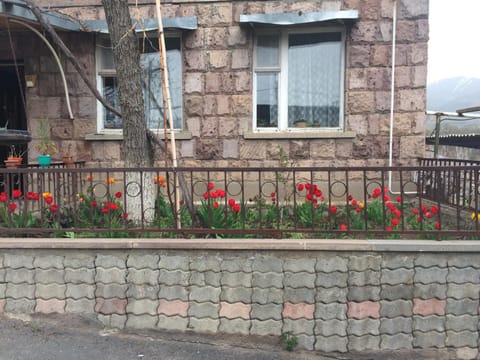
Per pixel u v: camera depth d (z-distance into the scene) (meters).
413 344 3.68
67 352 3.47
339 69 7.44
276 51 7.47
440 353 3.69
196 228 4.01
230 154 7.40
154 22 7.14
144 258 3.79
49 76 7.65
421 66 6.98
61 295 3.86
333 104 7.51
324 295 3.70
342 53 7.34
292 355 3.66
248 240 3.78
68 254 3.85
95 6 7.41
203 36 7.30
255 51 7.42
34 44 7.62
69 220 4.59
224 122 7.38
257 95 7.56
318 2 7.08
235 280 3.74
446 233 3.79
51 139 7.71
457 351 3.68
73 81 7.63
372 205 5.00
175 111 7.63
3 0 5.94
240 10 7.21
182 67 7.44
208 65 7.33
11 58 7.70
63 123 7.70
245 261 3.73
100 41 7.65
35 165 5.98
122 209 4.79
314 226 4.31
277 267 3.72
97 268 3.83
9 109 8.63
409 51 6.98
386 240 3.76
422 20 6.93
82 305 3.85
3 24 6.91
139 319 3.80
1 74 8.58
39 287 3.88
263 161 7.38
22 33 7.58
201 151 7.43
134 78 4.84
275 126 7.58
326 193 7.25
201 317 3.77
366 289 3.68
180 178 4.69
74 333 3.75
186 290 3.77
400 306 3.68
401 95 7.06
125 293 3.81
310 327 3.71
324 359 3.66
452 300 3.66
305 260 3.71
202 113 7.40
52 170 4.05
